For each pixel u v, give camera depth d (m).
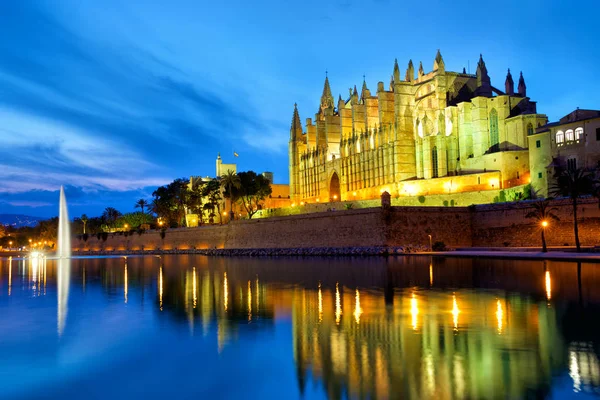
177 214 183.25
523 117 113.88
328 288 42.62
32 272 73.12
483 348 21.27
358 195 148.50
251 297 38.47
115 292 43.84
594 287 37.78
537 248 76.62
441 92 133.38
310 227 105.62
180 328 27.12
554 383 17.05
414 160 133.25
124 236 172.38
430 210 91.44
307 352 21.56
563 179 70.25
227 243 130.00
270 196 189.88
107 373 19.66
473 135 120.88
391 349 21.55
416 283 43.91
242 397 16.92
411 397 16.20
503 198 101.25
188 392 17.48
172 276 60.00
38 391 17.95
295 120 185.50
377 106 151.75
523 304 31.45
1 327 28.06
